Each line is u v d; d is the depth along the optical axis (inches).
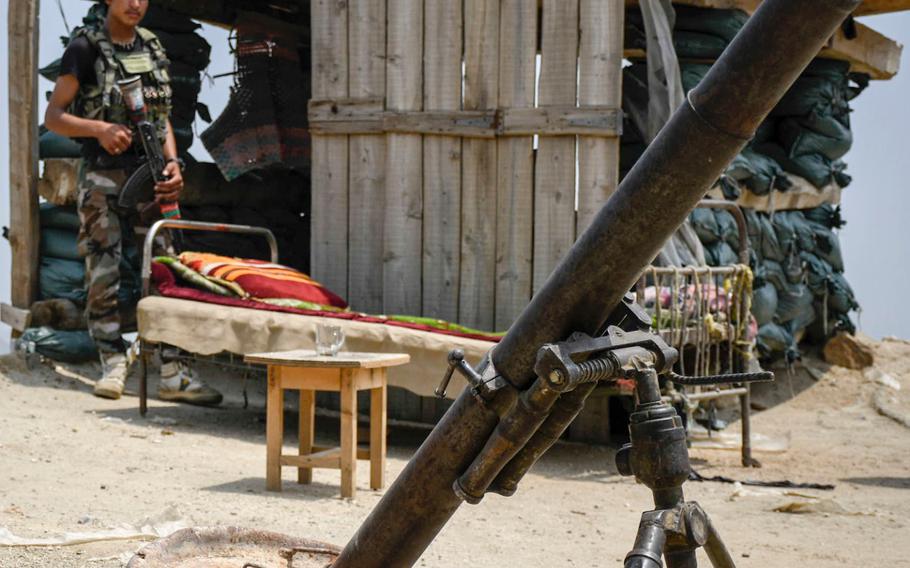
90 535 158.4
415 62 302.4
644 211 70.7
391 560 89.4
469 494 81.2
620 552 181.5
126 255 334.0
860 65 399.5
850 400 382.0
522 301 294.4
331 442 276.8
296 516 189.3
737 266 285.6
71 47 299.9
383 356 219.8
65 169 339.6
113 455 231.0
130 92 299.7
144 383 286.2
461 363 79.8
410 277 303.3
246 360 214.4
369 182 310.3
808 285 390.6
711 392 273.3
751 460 279.6
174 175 304.8
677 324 265.4
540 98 289.6
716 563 79.4
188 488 205.8
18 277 344.8
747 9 338.6
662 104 295.0
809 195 382.0
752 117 66.7
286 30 396.8
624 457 76.2
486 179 297.4
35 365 330.6
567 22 286.5
